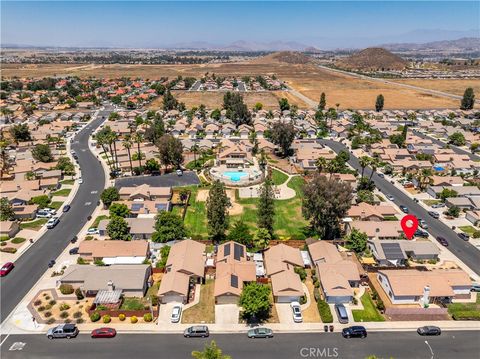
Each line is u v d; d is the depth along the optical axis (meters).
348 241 93.31
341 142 195.88
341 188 94.31
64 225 106.19
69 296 75.75
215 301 74.06
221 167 152.62
